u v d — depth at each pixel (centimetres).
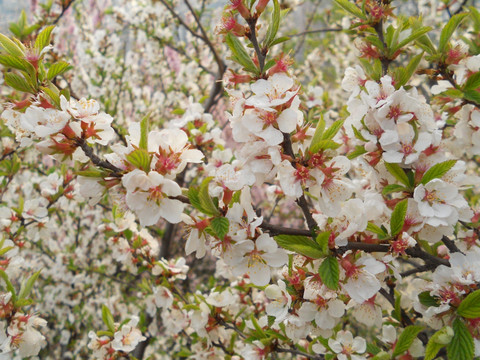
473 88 22
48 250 63
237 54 18
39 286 62
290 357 44
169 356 57
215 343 29
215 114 79
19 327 24
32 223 34
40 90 18
